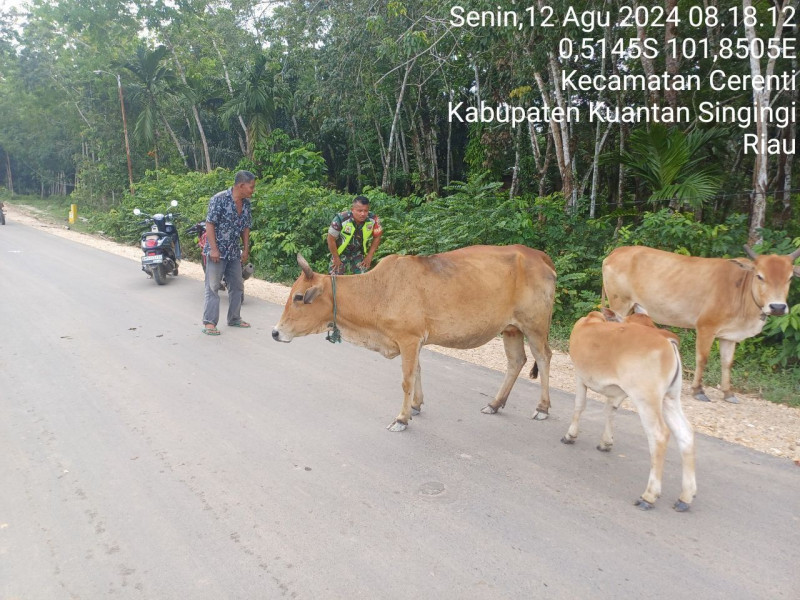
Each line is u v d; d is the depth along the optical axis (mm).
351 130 20422
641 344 3832
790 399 5676
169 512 3625
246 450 4465
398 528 3459
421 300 4836
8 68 36781
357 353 6965
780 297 5344
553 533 3408
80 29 29500
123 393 5586
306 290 4953
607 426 4426
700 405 5590
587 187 15477
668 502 3760
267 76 21922
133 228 18359
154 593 2912
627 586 2947
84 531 3424
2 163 55094
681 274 6113
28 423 4902
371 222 6777
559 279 8828
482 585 2957
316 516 3588
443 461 4312
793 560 3158
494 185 10445
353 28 16406
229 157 29297
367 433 4785
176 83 26234
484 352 7223
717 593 2896
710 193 8203
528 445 4590
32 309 8953
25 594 2902
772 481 4023
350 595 2893
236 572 3068
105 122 31219
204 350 6988
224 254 7652
